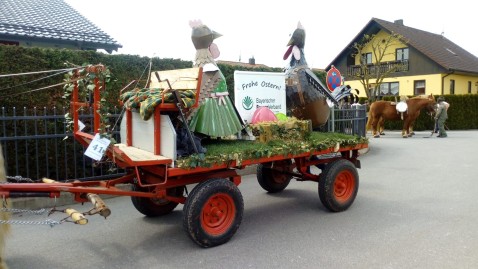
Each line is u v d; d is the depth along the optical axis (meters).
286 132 5.47
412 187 7.50
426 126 24.05
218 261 4.12
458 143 15.44
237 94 6.65
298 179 6.28
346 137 6.12
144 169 4.80
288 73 7.07
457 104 25.02
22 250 4.52
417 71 30.52
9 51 6.71
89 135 4.38
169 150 4.24
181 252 4.40
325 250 4.37
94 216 5.81
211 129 4.77
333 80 8.75
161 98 4.20
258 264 4.03
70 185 4.07
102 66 3.92
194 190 4.36
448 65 29.41
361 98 27.97
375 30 31.88
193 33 5.24
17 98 6.83
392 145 14.84
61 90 7.25
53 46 12.88
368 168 9.77
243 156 4.63
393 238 4.70
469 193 6.96
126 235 5.00
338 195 5.89
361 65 28.86
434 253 4.21
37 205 6.24
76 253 4.43
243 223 5.41
